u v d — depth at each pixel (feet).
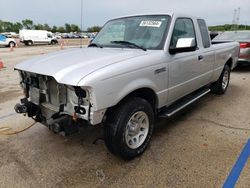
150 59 10.68
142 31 12.68
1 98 20.15
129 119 9.96
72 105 9.23
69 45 107.34
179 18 12.98
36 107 10.77
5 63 42.68
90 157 10.92
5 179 9.52
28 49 82.79
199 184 8.99
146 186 8.96
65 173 9.82
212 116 15.47
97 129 13.61
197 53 14.17
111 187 8.96
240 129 13.48
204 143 11.94
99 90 8.61
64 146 11.91
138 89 10.36
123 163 10.41
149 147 11.63
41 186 9.09
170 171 9.78
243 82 24.77
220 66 18.12
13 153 11.35
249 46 29.12
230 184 8.96
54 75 8.91
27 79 10.94
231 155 10.83
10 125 14.49
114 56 10.34
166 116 12.20
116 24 14.11
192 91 15.05
